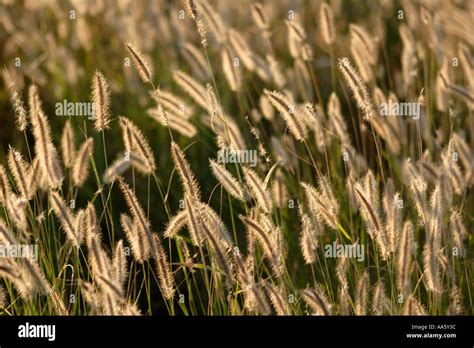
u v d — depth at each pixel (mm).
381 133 6898
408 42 7766
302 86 7895
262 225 5445
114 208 7867
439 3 9055
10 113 9602
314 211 5539
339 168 7492
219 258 4996
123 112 9344
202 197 7984
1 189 5242
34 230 5520
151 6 9852
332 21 7762
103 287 4770
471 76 7320
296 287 6172
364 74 7492
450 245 5996
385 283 6152
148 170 5801
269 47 8469
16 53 10992
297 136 5855
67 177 7914
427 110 7480
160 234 7523
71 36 10914
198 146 8555
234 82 7430
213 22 7594
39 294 5309
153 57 10234
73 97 9172
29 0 10609
